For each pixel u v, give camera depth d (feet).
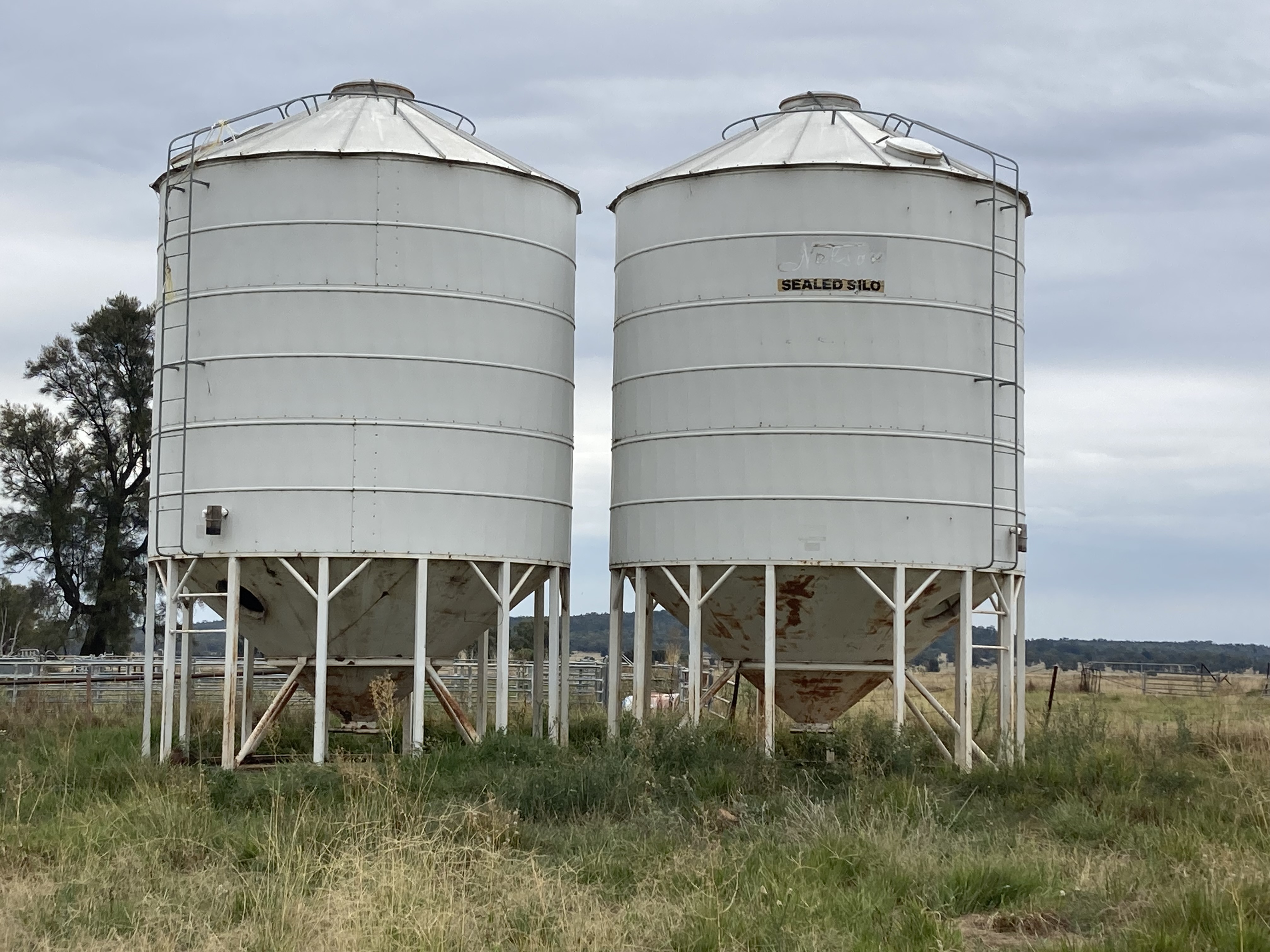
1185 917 45.19
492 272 85.35
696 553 85.56
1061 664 433.48
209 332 83.35
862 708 145.18
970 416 85.92
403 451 81.92
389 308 82.53
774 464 84.23
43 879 52.21
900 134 91.81
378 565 81.56
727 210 86.53
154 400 88.99
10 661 152.35
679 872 51.90
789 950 42.73
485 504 83.97
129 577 225.97
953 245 86.22
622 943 43.68
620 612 92.17
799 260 84.99
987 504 85.87
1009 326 88.99
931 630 89.61
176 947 43.96
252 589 83.10
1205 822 63.72
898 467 83.97
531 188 87.86
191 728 96.73
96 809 65.10
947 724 99.04
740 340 85.51
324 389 81.71
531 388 87.10
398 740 92.79
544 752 76.43
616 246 95.25
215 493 82.12
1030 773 77.82
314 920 44.55
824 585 84.07
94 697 146.41
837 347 84.33
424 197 83.66
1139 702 173.88
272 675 155.53
